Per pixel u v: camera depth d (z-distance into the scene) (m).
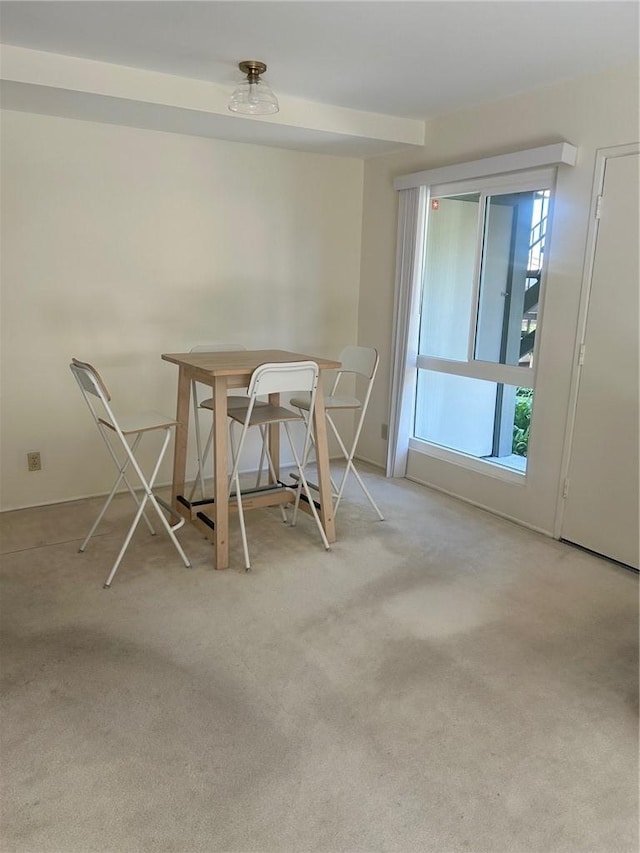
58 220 3.48
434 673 2.21
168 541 3.26
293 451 3.87
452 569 3.01
